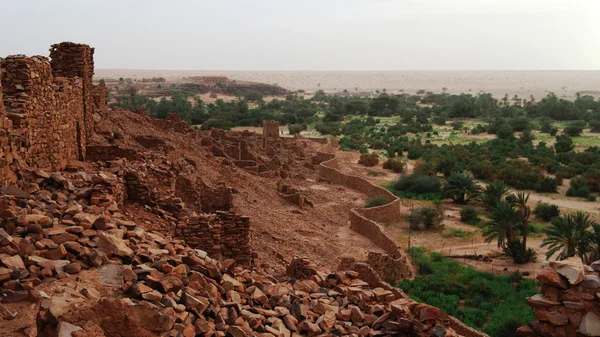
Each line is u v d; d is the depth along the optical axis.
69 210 11.45
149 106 141.12
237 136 73.19
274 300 11.11
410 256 42.19
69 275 9.00
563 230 40.75
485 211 59.72
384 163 87.00
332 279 13.40
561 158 95.00
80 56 25.19
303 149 86.50
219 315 9.16
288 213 41.75
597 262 9.91
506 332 27.59
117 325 7.23
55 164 18.28
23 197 11.85
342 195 57.06
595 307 9.38
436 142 123.12
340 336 10.45
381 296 12.18
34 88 16.34
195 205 24.28
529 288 36.84
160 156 25.14
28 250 9.21
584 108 193.50
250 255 16.41
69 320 6.96
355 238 40.59
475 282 36.19
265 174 54.06
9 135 13.45
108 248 9.92
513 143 111.25
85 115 25.38
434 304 32.12
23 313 7.83
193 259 10.56
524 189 75.19
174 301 8.64
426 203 63.25
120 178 16.61
